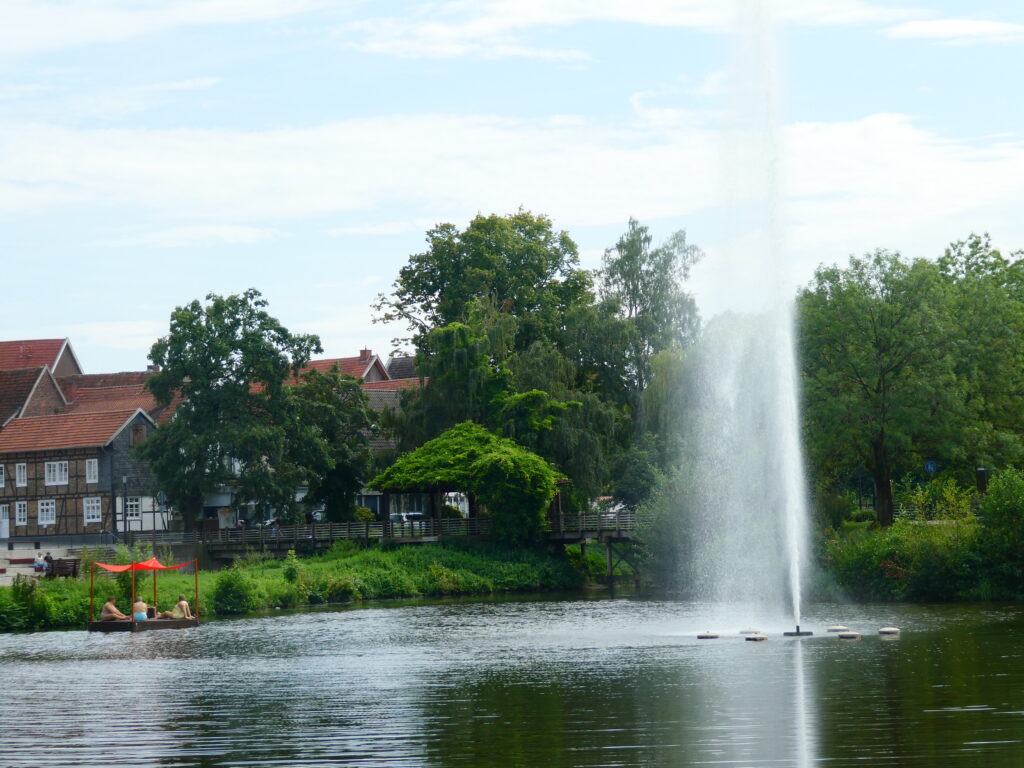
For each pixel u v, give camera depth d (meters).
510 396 89.12
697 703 28.77
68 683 35.75
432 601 72.38
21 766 23.11
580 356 94.31
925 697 28.55
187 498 88.06
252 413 89.50
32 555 84.44
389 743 24.66
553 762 22.44
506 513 84.69
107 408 113.00
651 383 87.38
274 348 88.44
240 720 28.06
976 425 73.62
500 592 79.88
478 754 23.33
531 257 106.00
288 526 90.12
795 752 22.62
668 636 46.03
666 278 98.06
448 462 85.44
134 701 31.61
